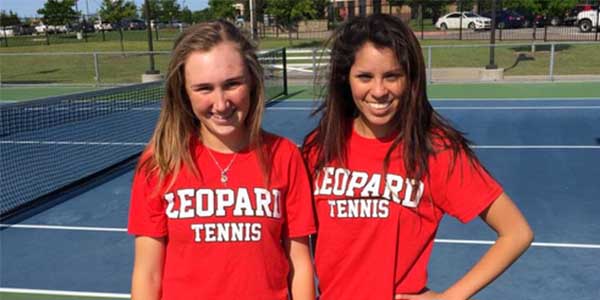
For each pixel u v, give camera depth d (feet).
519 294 14.55
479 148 31.04
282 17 108.78
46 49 100.68
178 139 6.90
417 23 114.11
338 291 7.37
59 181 26.30
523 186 23.94
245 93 6.86
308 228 7.25
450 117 40.52
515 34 98.99
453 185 6.94
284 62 52.95
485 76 58.95
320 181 7.34
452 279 15.47
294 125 39.11
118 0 109.50
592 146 30.73
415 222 7.09
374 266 7.15
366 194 7.10
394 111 6.97
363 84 6.88
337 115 7.26
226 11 117.50
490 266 6.93
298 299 7.34
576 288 14.82
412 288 7.17
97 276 16.26
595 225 19.12
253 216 6.84
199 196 6.84
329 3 114.62
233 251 6.82
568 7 80.33
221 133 6.83
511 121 38.47
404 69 6.81
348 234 7.23
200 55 6.68
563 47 79.82
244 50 6.87
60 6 121.39
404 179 7.00
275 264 7.06
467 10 126.41
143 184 6.96
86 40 114.83
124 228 20.15
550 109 42.19
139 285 6.99
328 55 7.38
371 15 7.15
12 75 74.49
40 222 20.88
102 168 28.53
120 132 37.04
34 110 43.57
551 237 18.17
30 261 17.42
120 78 69.15
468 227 19.04
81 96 27.53
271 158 7.02
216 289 6.82
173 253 6.96
